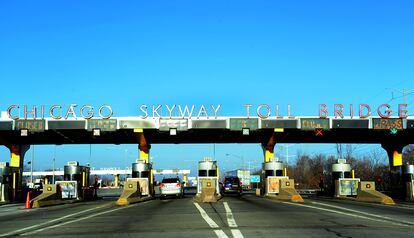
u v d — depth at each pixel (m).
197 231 13.37
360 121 36.00
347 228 13.77
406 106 36.25
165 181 39.34
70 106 35.75
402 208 23.11
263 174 41.47
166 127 35.97
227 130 38.06
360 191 31.14
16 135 40.44
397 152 46.00
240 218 17.22
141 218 17.94
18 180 40.59
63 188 35.44
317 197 40.53
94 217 19.03
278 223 15.27
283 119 36.09
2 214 23.09
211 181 31.12
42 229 14.99
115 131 37.22
